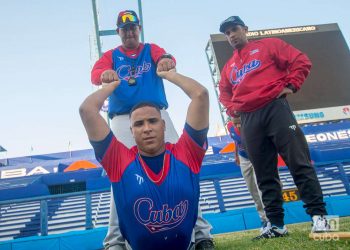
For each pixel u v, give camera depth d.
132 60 3.07
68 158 24.61
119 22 3.08
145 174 1.75
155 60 3.04
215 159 18.30
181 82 1.97
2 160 24.47
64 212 12.33
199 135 1.85
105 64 3.06
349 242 2.28
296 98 16.03
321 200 2.72
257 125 3.10
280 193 3.12
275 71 3.20
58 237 6.75
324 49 17.39
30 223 11.79
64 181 15.23
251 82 3.20
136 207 1.70
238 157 4.55
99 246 6.74
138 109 1.81
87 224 9.17
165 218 1.71
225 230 7.13
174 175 1.75
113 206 2.59
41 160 24.77
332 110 15.84
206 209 11.68
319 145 17.86
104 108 4.95
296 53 3.16
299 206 7.40
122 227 1.85
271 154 3.12
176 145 1.90
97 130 1.79
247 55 3.40
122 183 1.75
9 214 12.53
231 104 3.67
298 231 3.34
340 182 12.41
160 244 1.75
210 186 13.02
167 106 3.04
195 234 2.66
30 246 6.62
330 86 16.39
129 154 1.83
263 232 3.12
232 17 3.49
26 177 18.73
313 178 2.78
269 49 3.27
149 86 2.93
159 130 1.79
